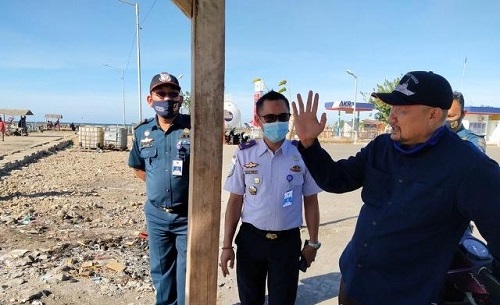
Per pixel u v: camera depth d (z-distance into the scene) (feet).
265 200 8.48
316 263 15.62
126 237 19.31
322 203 27.27
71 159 60.39
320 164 6.44
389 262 5.95
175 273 10.91
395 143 6.14
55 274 14.07
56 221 22.06
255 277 8.90
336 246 17.74
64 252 16.80
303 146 6.47
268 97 8.45
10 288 12.96
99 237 19.17
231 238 9.27
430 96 5.49
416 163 5.82
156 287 10.82
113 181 39.27
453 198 5.45
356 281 6.40
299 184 8.66
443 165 5.54
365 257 6.25
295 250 8.64
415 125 5.66
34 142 91.71
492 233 5.16
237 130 107.55
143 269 14.96
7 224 20.95
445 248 5.68
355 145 104.17
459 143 5.67
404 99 5.61
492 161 5.44
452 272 6.94
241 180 8.96
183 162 9.93
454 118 10.05
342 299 7.09
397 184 5.95
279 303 8.41
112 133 79.00
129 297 12.66
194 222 6.91
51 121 226.58
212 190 6.91
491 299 5.73
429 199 5.56
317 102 6.47
